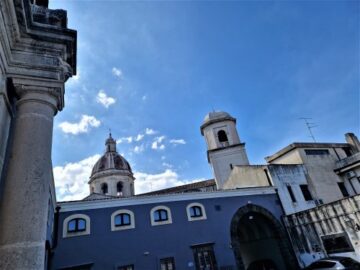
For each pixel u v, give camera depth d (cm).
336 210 1778
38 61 455
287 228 2080
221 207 1997
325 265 1536
